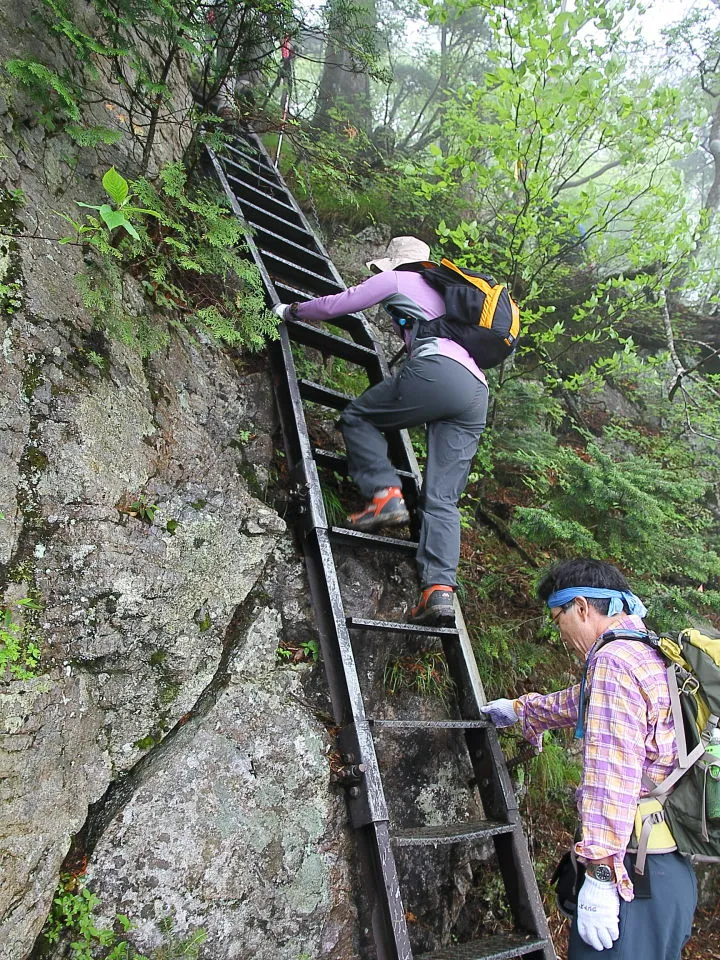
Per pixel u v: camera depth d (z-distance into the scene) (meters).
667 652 1.83
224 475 2.56
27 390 1.88
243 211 3.74
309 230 4.12
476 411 2.73
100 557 1.93
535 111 3.64
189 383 2.64
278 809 2.08
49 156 2.22
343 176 4.92
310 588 2.60
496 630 3.37
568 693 2.30
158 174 2.76
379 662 2.82
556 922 2.94
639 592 3.71
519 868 2.25
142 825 1.84
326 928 2.04
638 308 5.29
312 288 3.76
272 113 4.77
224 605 2.27
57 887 1.67
